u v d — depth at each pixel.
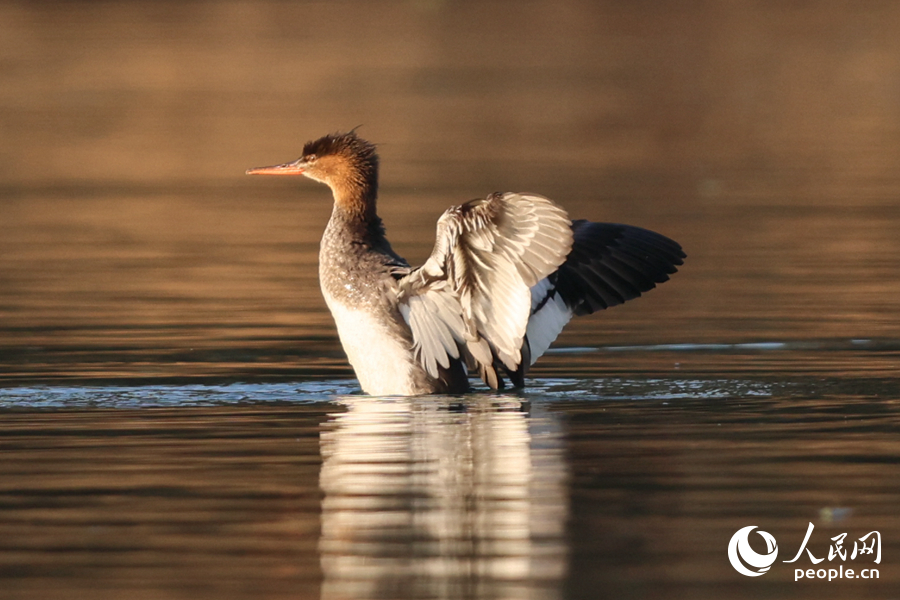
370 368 11.90
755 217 23.31
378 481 8.95
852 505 8.37
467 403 11.46
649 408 11.20
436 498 8.54
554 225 10.21
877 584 7.25
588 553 7.57
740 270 18.95
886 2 66.12
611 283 12.50
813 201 25.03
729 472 9.09
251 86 43.72
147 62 48.84
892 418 10.72
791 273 18.69
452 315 11.53
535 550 7.60
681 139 34.12
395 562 7.45
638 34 58.69
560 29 60.28
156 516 8.25
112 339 14.82
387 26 60.56
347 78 46.00
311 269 19.52
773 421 10.62
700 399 11.56
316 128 35.00
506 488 8.74
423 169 28.94
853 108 40.00
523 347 12.16
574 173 28.41
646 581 7.18
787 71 48.44
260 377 12.86
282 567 7.39
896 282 17.94
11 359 13.72
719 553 7.56
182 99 40.94
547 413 11.01
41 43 53.00
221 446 9.95
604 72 48.34
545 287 12.32
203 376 12.90
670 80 46.44
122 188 27.77
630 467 9.23
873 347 14.02
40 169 30.02
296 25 59.94
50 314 16.28
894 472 9.07
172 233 22.80
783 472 9.09
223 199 26.69
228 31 57.75
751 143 33.44
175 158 31.41
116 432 10.45
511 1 68.06
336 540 7.78
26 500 8.59
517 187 26.27
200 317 16.11
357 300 11.92
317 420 10.83
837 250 20.38
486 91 43.47
